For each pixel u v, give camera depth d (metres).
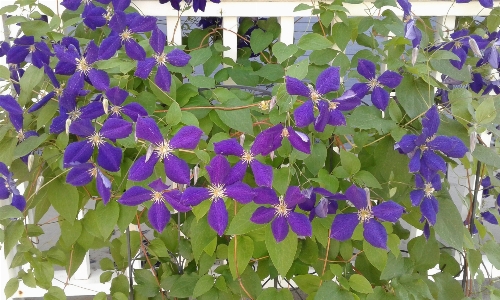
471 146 0.74
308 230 0.71
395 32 0.87
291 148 0.80
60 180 0.84
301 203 0.75
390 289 0.88
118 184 0.82
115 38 0.77
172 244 1.02
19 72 0.92
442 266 1.03
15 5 0.96
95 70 0.77
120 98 0.75
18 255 0.91
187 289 0.93
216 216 0.69
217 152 0.68
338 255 0.96
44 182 0.85
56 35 0.92
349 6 1.04
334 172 0.83
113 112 0.77
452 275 1.03
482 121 0.75
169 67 0.89
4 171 0.76
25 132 0.82
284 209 0.72
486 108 0.74
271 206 0.73
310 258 0.90
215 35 1.16
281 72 0.99
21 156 0.78
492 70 1.02
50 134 0.82
